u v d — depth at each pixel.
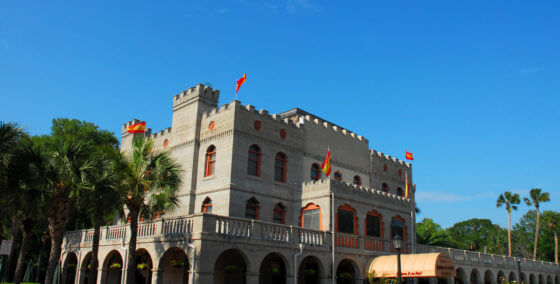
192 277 22.77
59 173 21.92
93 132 45.31
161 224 26.31
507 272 47.22
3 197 21.69
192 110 36.09
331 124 40.22
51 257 22.33
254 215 31.92
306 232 28.52
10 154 20.08
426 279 37.53
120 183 24.17
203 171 33.62
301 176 35.78
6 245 24.56
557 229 78.00
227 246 24.08
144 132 41.03
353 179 40.25
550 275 55.66
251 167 32.66
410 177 47.81
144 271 30.25
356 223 32.38
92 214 26.41
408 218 37.38
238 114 32.47
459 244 85.06
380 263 30.92
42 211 25.98
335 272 29.27
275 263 31.11
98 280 30.06
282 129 35.38
